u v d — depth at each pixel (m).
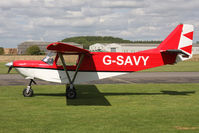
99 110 7.60
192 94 10.83
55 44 7.71
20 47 113.94
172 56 10.79
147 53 10.66
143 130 5.56
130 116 6.83
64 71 10.21
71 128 5.67
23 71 10.08
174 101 9.17
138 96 10.32
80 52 9.23
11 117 6.67
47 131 5.45
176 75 19.73
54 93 11.03
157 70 25.28
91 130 5.53
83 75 10.31
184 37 10.91
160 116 6.84
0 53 99.38
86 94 10.84
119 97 10.07
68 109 7.74
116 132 5.40
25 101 9.05
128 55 10.56
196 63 39.06
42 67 10.12
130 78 17.72
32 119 6.47
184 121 6.33
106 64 10.42
